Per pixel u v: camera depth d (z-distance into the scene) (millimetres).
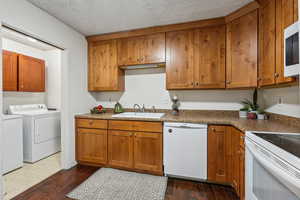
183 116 2225
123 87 2803
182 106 2555
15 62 2693
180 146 1931
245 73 1788
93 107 2885
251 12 1717
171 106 2611
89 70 2672
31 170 2242
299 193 648
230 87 1938
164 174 2068
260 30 1623
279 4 1291
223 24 2020
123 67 2621
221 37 2029
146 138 2076
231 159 1744
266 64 1506
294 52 992
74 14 1929
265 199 954
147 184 1869
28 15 1646
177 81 2221
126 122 2160
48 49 3416
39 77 3125
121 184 1871
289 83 1295
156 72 2682
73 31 2332
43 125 2699
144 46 2365
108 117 2225
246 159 1221
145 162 2088
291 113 1510
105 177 2033
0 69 1395
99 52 2607
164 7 1770
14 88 2668
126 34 2414
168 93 2623
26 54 3107
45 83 3477
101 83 2613
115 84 2541
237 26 1866
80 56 2492
